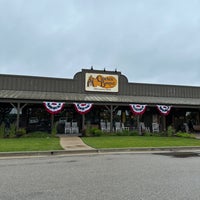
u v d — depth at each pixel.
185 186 5.05
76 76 21.64
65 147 11.51
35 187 4.98
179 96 24.27
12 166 7.32
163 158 8.96
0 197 4.33
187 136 17.98
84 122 19.97
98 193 4.57
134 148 11.41
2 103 19.81
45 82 20.94
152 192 4.64
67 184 5.21
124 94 22.50
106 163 7.85
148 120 22.67
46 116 20.59
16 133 16.91
